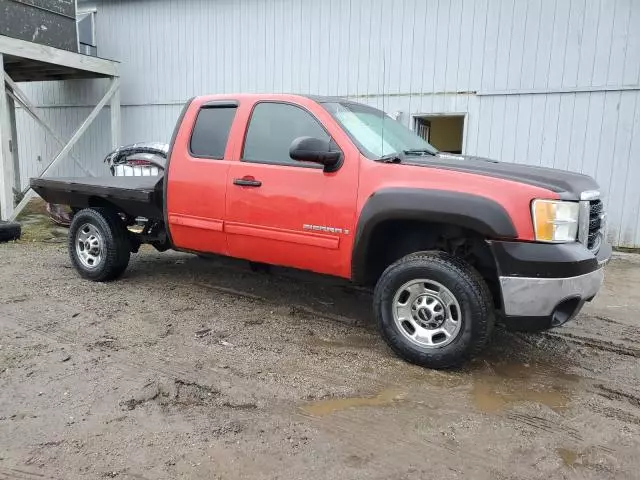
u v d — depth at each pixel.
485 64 9.41
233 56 11.57
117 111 12.18
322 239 4.16
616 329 4.82
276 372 3.69
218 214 4.75
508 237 3.44
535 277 3.40
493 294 3.83
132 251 6.05
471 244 3.85
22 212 11.83
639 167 8.67
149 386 3.42
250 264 4.96
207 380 3.54
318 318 4.87
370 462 2.69
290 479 2.54
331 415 3.13
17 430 2.91
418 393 3.43
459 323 3.59
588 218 3.71
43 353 3.91
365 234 3.90
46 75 12.45
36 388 3.38
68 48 11.39
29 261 6.93
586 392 3.53
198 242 5.02
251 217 4.54
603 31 8.60
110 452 2.72
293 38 10.89
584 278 3.49
